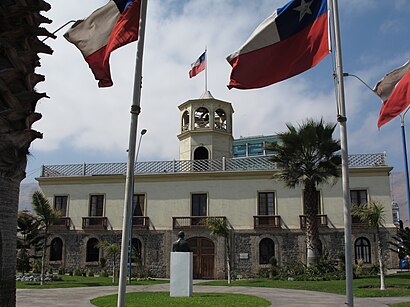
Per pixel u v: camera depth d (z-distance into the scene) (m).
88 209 38.12
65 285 24.88
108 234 37.31
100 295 18.41
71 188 38.78
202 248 35.78
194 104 41.22
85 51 8.45
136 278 33.34
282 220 35.34
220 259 35.19
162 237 36.50
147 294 17.67
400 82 11.02
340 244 34.03
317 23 8.72
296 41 8.84
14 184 5.07
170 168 37.72
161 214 36.97
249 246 35.25
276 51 8.86
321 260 28.44
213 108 40.97
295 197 35.62
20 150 5.20
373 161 34.88
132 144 7.46
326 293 19.36
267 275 31.58
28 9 5.21
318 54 8.62
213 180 36.97
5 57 5.14
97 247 36.22
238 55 8.87
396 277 25.56
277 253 34.72
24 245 31.81
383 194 34.25
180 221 36.50
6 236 4.86
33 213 34.22
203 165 37.50
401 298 17.16
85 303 15.25
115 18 8.54
